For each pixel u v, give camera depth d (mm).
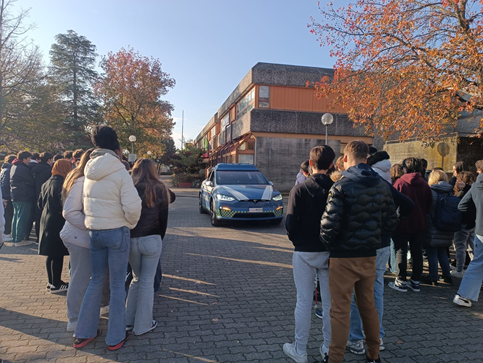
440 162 10570
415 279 4539
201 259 6027
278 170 18297
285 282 4863
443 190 4691
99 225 2910
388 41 9273
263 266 5641
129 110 32844
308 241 2760
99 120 34562
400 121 9688
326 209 2539
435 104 8758
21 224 6777
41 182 6961
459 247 5148
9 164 7750
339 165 4617
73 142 32031
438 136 9984
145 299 3295
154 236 3289
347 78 10820
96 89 31641
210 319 3641
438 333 3396
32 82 22625
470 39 7582
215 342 3152
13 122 21797
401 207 3211
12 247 6684
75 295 3271
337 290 2586
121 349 2998
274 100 18375
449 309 3996
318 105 18781
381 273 3096
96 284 3082
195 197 18984
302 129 18375
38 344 3051
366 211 2539
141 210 3215
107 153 2992
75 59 35219
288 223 2771
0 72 20281
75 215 3131
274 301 4160
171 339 3197
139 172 3377
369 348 2756
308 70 19234
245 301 4152
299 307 2812
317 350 3053
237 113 22656
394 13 9242
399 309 3984
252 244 7219
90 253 3043
